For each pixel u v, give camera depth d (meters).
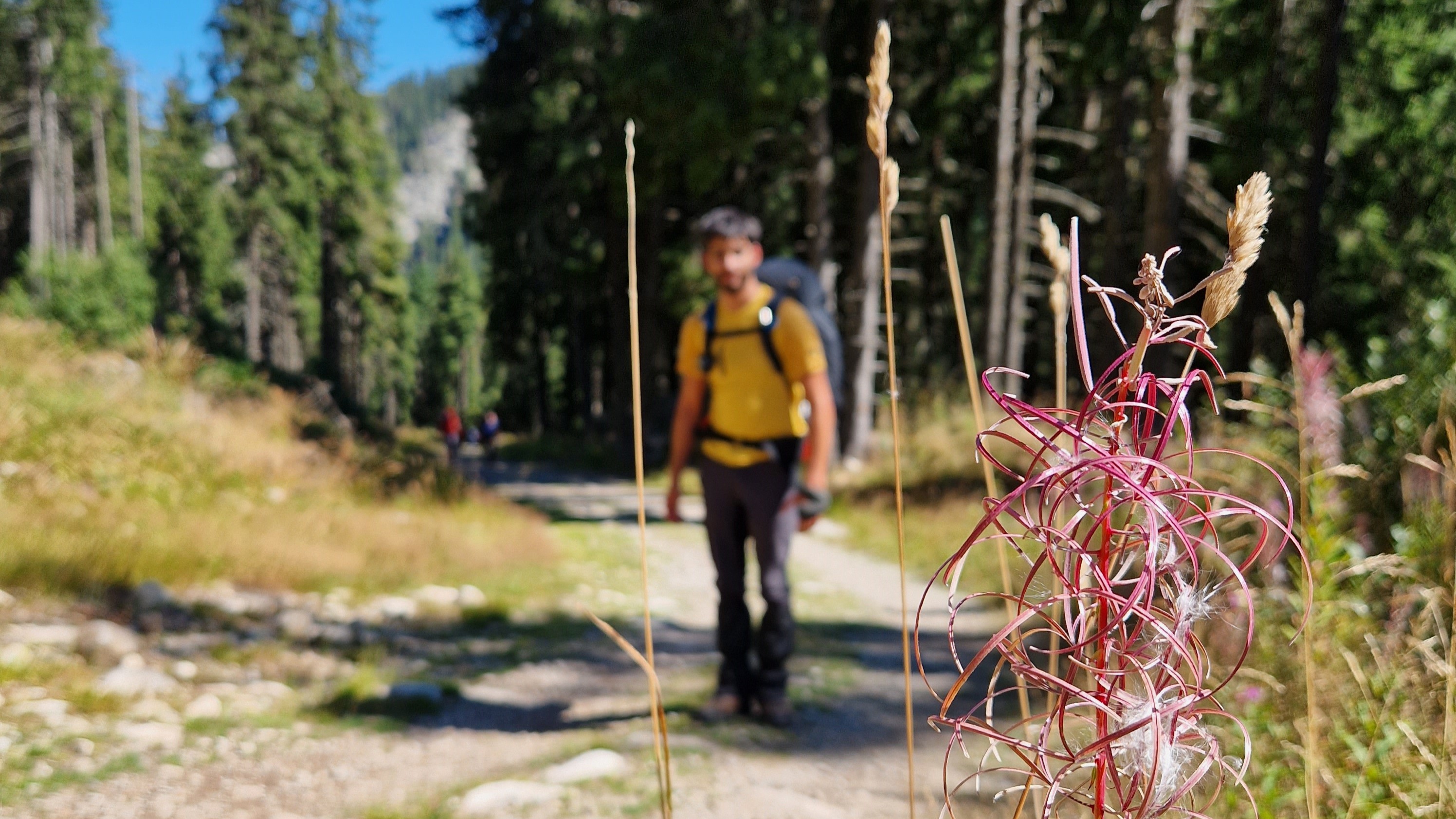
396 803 2.52
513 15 25.11
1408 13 9.55
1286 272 10.38
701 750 3.08
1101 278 18.03
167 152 50.19
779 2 15.33
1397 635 1.73
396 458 11.24
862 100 16.94
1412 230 9.32
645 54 14.64
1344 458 2.23
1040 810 0.73
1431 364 2.78
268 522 6.94
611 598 6.39
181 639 4.06
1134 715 0.63
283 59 46.56
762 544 3.46
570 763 2.83
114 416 8.63
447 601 5.79
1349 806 1.45
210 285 49.94
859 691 4.07
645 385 22.55
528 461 29.91
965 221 21.28
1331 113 9.51
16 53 40.16
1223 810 1.46
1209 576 0.64
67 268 21.64
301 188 46.84
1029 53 17.02
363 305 58.66
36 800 2.30
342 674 3.95
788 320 3.33
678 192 21.89
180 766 2.66
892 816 2.43
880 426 17.42
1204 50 11.54
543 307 32.22
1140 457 0.61
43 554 4.80
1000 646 0.68
